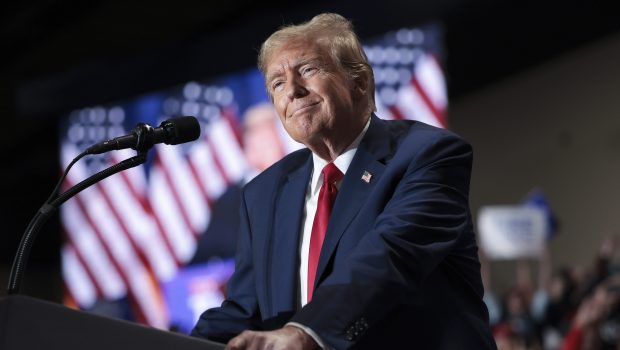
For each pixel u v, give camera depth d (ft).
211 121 27.58
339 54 6.39
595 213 27.68
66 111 31.73
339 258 5.85
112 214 29.37
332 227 5.99
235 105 27.09
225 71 27.48
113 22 29.12
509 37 27.07
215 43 27.50
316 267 6.06
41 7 28.17
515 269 28.02
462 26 25.75
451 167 6.02
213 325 6.61
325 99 6.27
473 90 29.86
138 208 28.73
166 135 6.14
